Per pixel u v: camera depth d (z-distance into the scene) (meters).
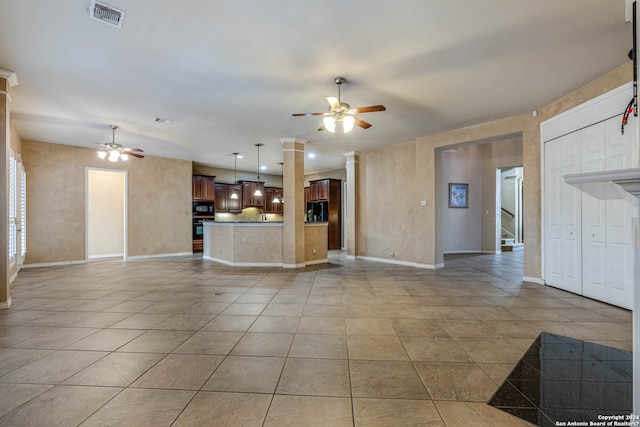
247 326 2.96
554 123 4.24
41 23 2.47
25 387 1.91
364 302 3.76
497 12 2.38
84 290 4.39
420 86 3.70
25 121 5.00
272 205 10.83
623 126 3.25
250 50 2.90
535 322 3.04
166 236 8.09
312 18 2.43
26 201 6.22
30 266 6.29
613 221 3.52
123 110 4.51
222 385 1.94
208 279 5.14
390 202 6.91
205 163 9.05
